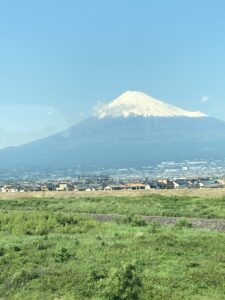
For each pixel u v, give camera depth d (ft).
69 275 71.87
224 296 63.57
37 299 65.00
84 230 104.58
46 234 101.86
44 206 154.40
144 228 104.53
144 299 62.59
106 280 65.67
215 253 81.05
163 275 70.74
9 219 117.70
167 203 143.54
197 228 106.01
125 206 141.49
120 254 80.84
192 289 65.77
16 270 74.33
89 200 158.20
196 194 171.94
